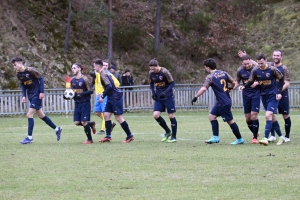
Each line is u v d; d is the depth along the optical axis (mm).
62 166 27641
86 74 92312
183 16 111875
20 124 63656
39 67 90000
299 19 112500
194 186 21969
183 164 27812
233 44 106750
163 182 22938
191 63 104062
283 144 36750
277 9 116312
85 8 94250
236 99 85688
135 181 23234
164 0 113188
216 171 25500
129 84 84062
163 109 39438
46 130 52969
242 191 20828
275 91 35750
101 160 29625
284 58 104500
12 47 90562
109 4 97125
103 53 98625
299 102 86125
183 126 55375
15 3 97562
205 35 109438
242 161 28516
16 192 21234
